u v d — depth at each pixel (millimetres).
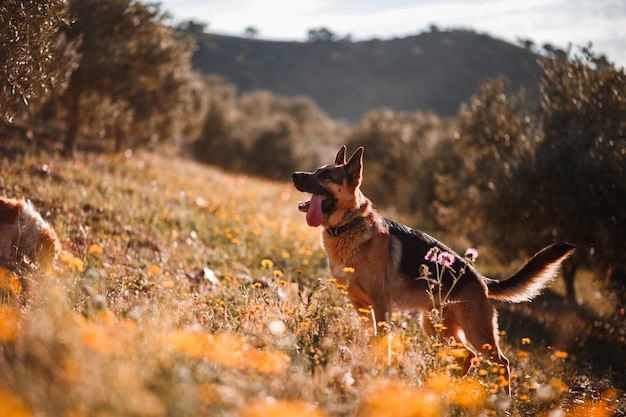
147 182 13688
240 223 11039
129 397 2352
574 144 11492
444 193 18531
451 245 18016
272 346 3777
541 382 6027
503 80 15109
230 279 7406
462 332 6066
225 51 133250
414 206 26672
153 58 15211
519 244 12766
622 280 11188
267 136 38562
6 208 5414
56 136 16812
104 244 7434
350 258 5473
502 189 12445
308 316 4738
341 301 5734
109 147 19125
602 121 11562
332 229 5531
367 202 5684
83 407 2256
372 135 33344
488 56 125625
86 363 2568
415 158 27031
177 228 9641
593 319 11742
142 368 2746
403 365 4465
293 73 124500
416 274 5715
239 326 4457
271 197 17969
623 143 10914
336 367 3619
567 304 12328
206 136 36781
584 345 9172
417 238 5938
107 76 13914
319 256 9305
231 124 37969
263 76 123812
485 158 14492
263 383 3146
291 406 2801
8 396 2152
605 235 11086
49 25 6156
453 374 4875
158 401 2428
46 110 20016
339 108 114812
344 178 5457
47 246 5621
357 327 4820
